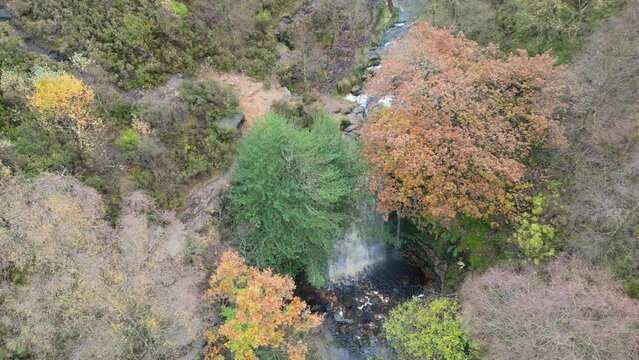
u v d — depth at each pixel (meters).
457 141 17.36
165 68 25.28
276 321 15.65
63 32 22.22
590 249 16.12
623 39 18.53
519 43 24.02
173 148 22.41
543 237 17.91
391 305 22.23
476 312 16.36
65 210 14.95
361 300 22.53
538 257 17.66
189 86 24.50
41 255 13.88
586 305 13.97
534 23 23.17
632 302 14.10
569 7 22.91
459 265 20.61
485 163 16.89
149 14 25.41
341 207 21.50
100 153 20.11
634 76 18.31
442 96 18.02
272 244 20.03
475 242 20.00
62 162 19.08
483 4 24.97
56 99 19.22
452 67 19.47
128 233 16.16
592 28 21.62
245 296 14.95
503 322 15.09
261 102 26.92
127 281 14.54
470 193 18.27
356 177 20.89
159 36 25.61
